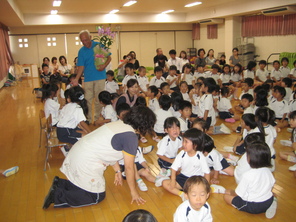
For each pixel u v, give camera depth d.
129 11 11.45
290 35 9.73
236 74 7.16
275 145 3.83
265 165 2.17
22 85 10.90
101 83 4.81
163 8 10.98
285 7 8.68
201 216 1.83
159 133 4.19
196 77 6.73
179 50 14.90
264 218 2.26
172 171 2.57
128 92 4.44
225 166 2.95
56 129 3.48
